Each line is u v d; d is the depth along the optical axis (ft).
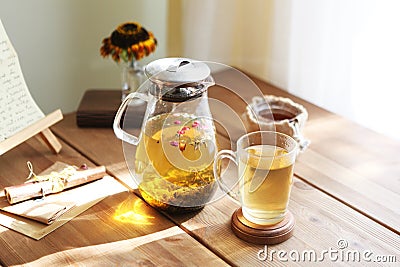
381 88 5.74
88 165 4.84
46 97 6.61
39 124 4.86
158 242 4.01
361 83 5.85
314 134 5.25
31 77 6.42
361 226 4.17
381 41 5.58
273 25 6.32
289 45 6.26
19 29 6.16
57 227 4.15
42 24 6.29
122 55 5.45
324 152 4.99
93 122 5.36
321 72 6.10
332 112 5.70
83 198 4.44
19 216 4.26
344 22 5.77
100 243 4.00
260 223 4.06
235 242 4.02
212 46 6.70
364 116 5.94
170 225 4.17
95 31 6.67
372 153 5.00
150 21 7.00
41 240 4.04
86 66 6.76
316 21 5.96
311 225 4.17
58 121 5.49
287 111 5.10
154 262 3.84
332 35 5.90
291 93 6.07
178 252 3.92
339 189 4.55
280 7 6.20
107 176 4.72
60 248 3.96
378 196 4.48
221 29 6.62
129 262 3.84
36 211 4.25
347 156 4.95
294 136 4.76
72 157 4.95
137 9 6.85
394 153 5.00
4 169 4.78
